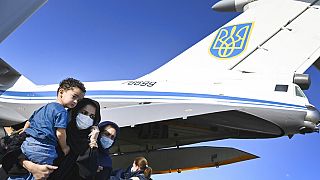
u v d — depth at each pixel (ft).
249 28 51.34
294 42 48.70
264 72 47.67
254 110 43.42
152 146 53.36
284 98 43.75
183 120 49.80
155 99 45.98
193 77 50.29
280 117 43.27
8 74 53.11
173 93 46.14
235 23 52.75
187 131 51.60
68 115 11.12
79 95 11.11
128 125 39.47
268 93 44.34
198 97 44.93
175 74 52.06
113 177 16.92
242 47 50.31
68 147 10.89
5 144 11.04
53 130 10.46
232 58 50.14
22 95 51.01
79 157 11.09
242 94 44.50
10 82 52.85
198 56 52.49
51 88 50.75
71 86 11.04
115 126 13.17
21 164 10.62
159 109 42.14
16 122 45.01
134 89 48.08
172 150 49.11
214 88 45.93
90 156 11.16
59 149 10.82
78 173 11.25
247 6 56.24
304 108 42.93
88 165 11.25
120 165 49.65
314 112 42.88
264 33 50.31
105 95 48.52
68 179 11.25
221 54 51.08
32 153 10.34
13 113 47.57
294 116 42.93
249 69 48.60
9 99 51.11
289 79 46.06
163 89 46.96
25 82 52.37
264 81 45.96
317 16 49.85
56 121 10.46
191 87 46.57
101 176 13.08
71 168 11.19
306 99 44.52
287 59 47.83
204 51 52.49
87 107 11.08
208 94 45.06
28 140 10.50
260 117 43.70
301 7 50.98
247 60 49.29
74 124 11.04
